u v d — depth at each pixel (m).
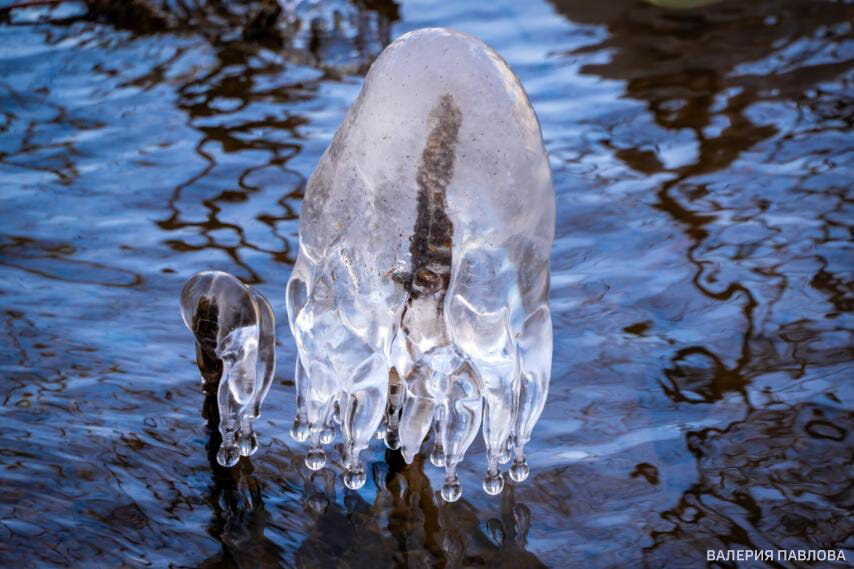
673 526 2.73
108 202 4.53
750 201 4.51
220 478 2.90
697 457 3.00
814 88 5.57
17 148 5.03
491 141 2.49
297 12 6.65
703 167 4.83
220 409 2.85
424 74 2.50
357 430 2.67
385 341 2.66
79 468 2.89
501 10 6.71
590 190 4.65
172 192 4.62
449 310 2.60
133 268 4.03
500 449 2.68
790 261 4.05
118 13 6.71
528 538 2.69
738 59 5.97
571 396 3.31
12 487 2.78
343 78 5.83
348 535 2.70
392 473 2.95
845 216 4.35
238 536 2.67
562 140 5.12
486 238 2.55
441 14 6.65
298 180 4.73
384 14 6.67
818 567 2.57
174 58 6.09
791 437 3.08
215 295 2.85
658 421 3.17
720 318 3.71
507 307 2.59
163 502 2.79
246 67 5.96
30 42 6.29
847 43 6.11
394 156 2.53
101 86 5.72
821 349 3.51
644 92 5.61
